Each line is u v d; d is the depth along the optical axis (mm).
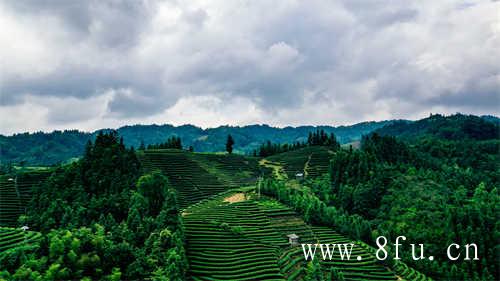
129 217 110875
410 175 189000
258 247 109875
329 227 134250
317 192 180000
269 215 134250
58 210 126188
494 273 123438
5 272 71812
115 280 78375
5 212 145500
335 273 96188
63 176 153625
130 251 87062
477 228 132750
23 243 101188
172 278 82438
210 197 165625
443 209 148500
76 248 81125
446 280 116125
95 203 127000
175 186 173750
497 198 166625
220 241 110500
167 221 103062
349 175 188250
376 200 170125
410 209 152375
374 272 109250
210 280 91875
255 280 93938
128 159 167625
